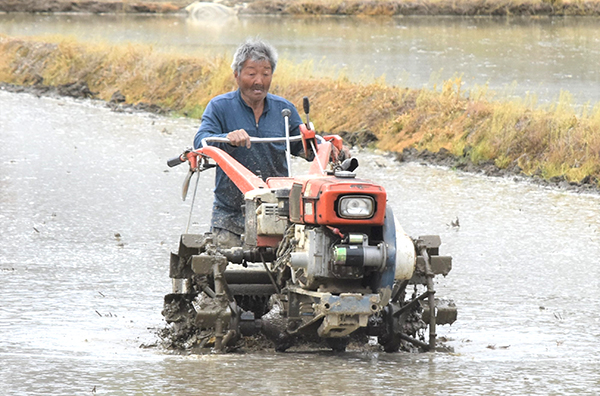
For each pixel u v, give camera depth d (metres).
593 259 24.08
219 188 17.81
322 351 15.46
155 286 21.11
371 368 13.47
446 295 20.52
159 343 15.74
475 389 12.16
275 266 15.27
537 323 18.02
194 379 12.55
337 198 13.47
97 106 62.03
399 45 88.06
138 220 28.70
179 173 37.34
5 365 13.46
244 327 15.07
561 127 40.12
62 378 12.60
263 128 18.16
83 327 17.19
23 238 25.98
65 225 27.81
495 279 22.00
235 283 16.14
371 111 48.72
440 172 39.16
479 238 26.53
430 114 45.59
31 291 20.28
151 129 51.00
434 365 13.82
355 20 130.25
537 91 56.03
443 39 95.50
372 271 13.97
